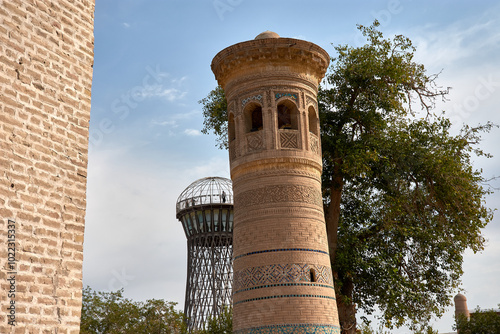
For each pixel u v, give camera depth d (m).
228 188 52.44
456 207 30.19
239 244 22.89
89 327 38.12
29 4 13.45
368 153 28.53
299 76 23.97
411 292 29.81
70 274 13.19
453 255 31.20
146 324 39.34
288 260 21.88
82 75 14.57
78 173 13.91
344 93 31.28
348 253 29.52
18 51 12.99
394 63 30.14
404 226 30.41
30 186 12.68
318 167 23.83
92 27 15.17
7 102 12.53
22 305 12.01
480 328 52.34
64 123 13.80
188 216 51.78
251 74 23.86
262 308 21.45
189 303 49.72
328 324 21.61
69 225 13.41
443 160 29.89
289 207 22.56
